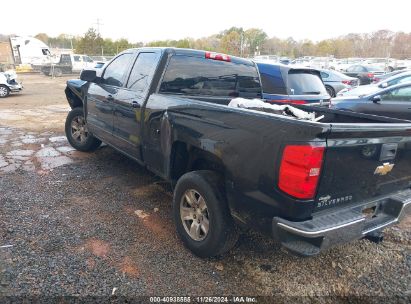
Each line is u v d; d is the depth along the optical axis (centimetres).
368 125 250
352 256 346
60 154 632
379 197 301
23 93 1736
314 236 238
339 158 245
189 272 309
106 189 480
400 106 807
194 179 317
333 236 249
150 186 497
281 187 247
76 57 3089
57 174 527
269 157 253
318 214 256
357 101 865
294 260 334
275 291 291
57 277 289
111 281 290
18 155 619
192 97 425
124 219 397
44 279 286
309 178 235
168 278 299
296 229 241
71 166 567
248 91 491
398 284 307
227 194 295
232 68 468
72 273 296
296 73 718
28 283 279
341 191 261
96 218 396
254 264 325
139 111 412
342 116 402
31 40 3700
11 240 339
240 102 378
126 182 508
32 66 3319
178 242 355
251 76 493
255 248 351
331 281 307
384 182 296
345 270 324
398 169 301
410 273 323
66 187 480
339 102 892
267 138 254
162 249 341
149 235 365
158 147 384
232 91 472
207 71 442
